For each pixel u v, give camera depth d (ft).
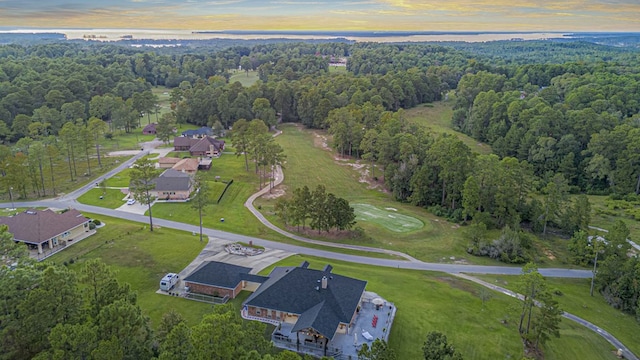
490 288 230.89
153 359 121.70
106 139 525.34
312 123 615.57
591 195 404.77
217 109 600.39
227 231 291.58
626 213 352.69
